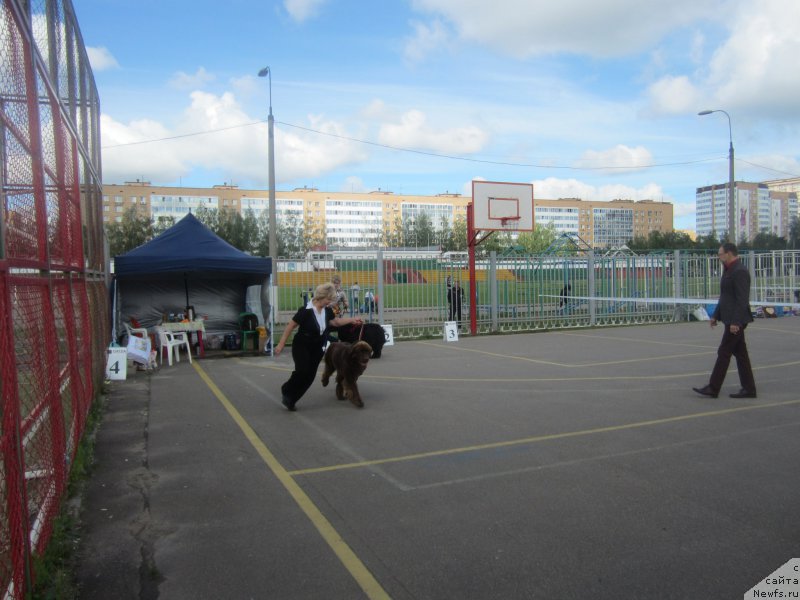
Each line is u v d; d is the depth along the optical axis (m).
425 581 3.43
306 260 16.77
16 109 3.68
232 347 14.64
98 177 10.25
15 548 2.96
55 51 5.71
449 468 5.38
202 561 3.71
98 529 4.20
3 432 2.89
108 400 8.56
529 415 7.28
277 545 3.91
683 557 3.63
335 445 6.18
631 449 5.82
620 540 3.88
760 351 12.52
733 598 3.18
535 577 3.44
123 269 12.18
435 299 17.95
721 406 7.59
